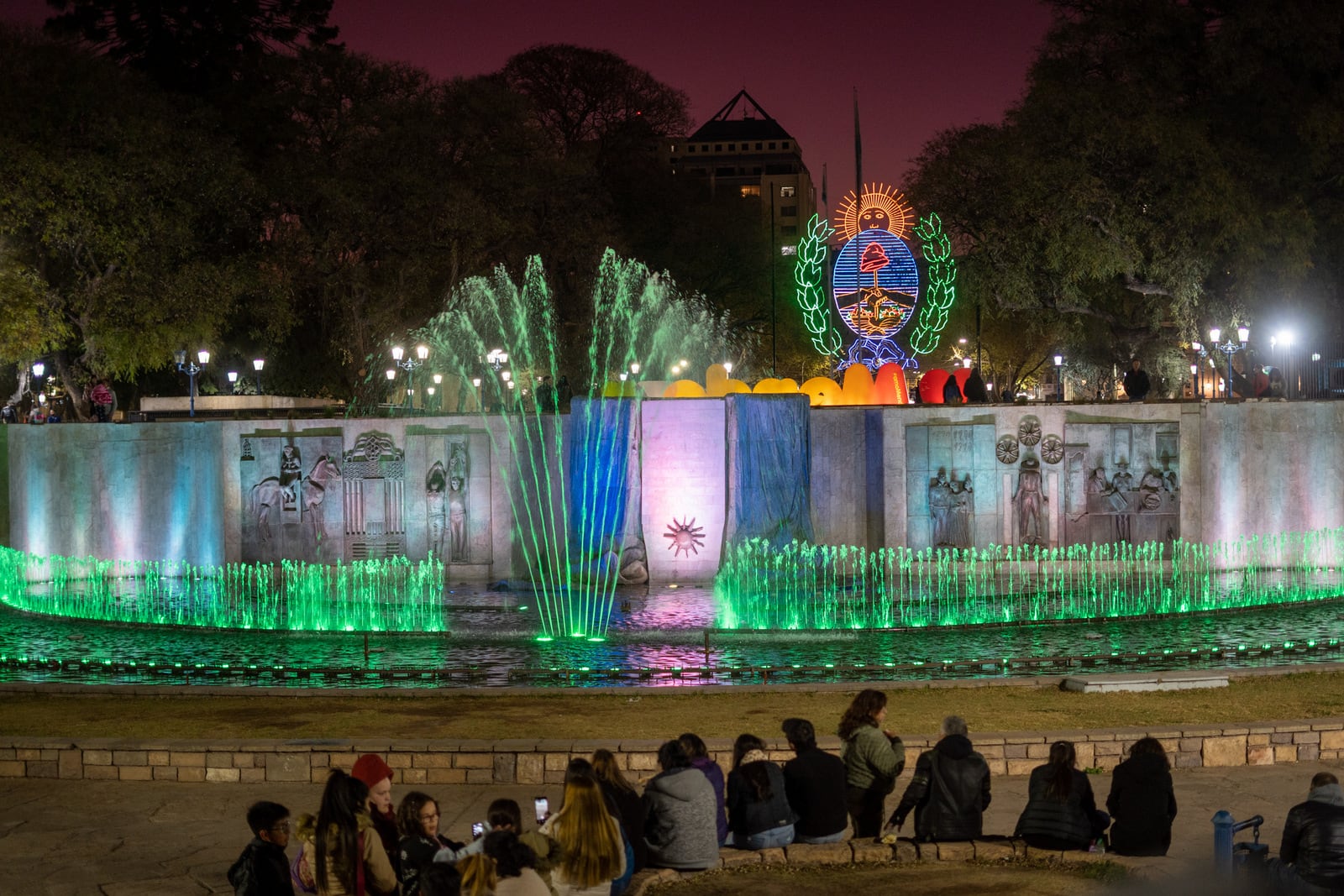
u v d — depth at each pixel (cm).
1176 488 3822
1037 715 1800
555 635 2831
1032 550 3834
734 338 7888
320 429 3906
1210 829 1373
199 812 1477
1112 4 5109
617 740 1647
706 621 3047
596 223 6581
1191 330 5150
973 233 5384
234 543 3916
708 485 3828
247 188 5094
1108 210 4966
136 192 4706
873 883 1170
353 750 1598
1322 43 4772
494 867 929
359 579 3847
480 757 1590
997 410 3844
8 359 4469
